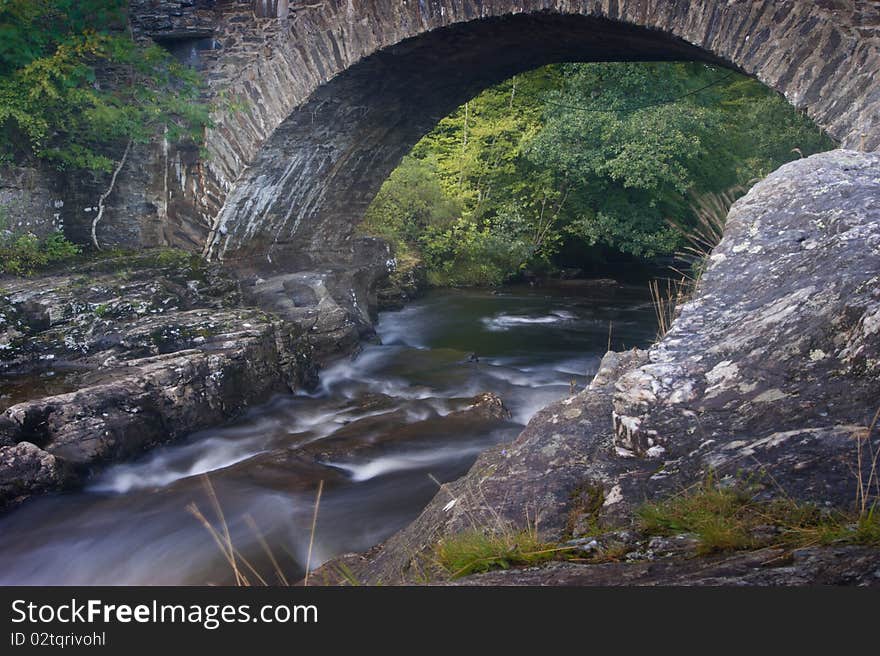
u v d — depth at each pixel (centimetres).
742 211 404
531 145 1923
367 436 764
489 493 264
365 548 530
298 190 1324
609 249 2258
